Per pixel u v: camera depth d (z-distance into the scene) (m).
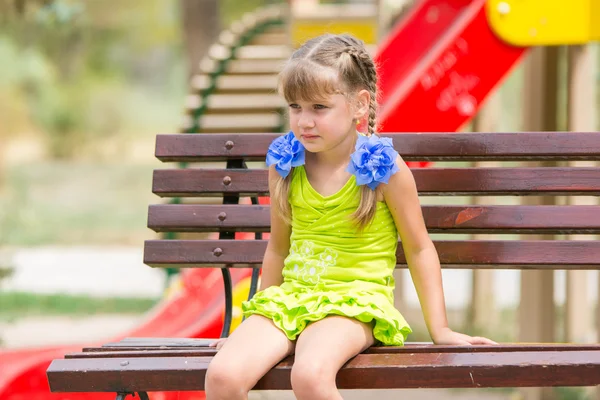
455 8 10.36
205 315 8.10
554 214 5.16
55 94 43.59
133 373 4.21
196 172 5.47
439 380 4.12
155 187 5.46
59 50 45.09
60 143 42.41
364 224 4.57
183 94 51.25
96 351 4.66
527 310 8.71
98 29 46.00
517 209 5.18
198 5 20.86
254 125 12.20
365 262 4.61
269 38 12.93
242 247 5.33
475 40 8.10
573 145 5.19
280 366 4.20
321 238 4.65
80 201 31.28
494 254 5.17
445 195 5.43
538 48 9.02
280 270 4.93
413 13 10.40
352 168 4.58
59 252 22.34
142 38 47.72
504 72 8.11
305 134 4.49
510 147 5.23
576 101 9.72
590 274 18.02
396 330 4.45
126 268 19.89
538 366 4.12
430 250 4.67
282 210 4.75
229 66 12.46
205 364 4.25
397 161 4.60
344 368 4.14
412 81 8.05
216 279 8.80
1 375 6.48
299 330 4.34
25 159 40.53
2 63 42.34
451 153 5.26
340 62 4.50
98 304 14.95
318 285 4.57
